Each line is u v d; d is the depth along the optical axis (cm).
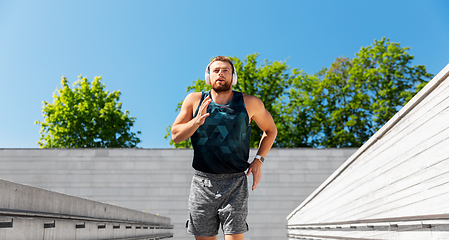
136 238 539
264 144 242
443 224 236
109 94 2709
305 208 729
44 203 241
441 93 229
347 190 438
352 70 2469
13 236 203
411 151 273
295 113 2642
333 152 1199
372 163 355
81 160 1189
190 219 232
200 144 218
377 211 341
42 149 1190
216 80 216
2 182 189
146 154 1200
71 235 295
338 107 2567
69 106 2569
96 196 1165
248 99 230
